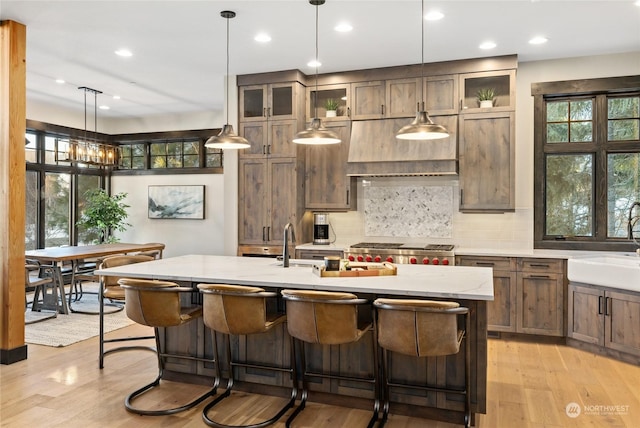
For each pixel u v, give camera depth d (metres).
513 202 5.03
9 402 3.25
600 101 5.08
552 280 4.69
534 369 3.96
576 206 5.26
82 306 6.28
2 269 4.04
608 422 2.97
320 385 3.27
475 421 2.99
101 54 5.04
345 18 4.05
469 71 5.12
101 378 3.72
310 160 5.74
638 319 3.99
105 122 8.77
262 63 5.33
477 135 5.12
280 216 5.63
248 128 5.77
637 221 5.07
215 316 3.03
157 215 8.49
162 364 3.72
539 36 4.46
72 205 8.22
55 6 3.80
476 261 4.90
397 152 5.24
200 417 3.06
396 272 3.38
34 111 7.34
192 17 4.04
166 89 6.55
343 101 5.74
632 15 3.96
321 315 2.76
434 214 5.59
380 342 2.73
